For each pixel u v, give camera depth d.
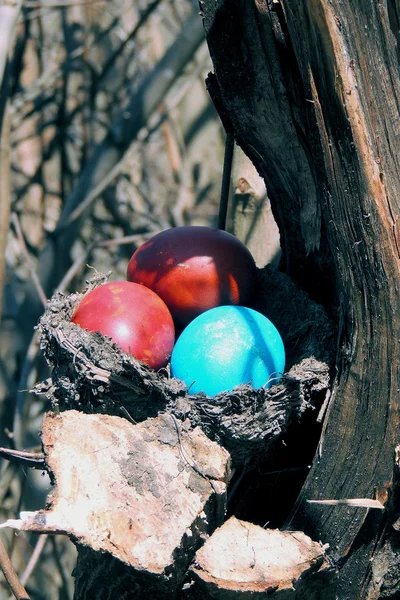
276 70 0.76
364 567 0.76
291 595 0.74
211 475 0.74
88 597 0.75
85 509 0.72
